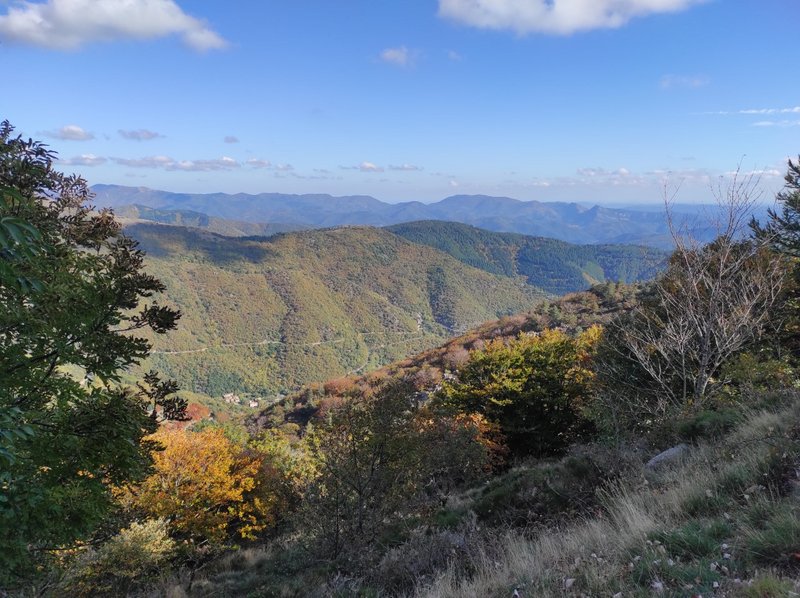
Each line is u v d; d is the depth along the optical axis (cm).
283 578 861
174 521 1581
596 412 1324
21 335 591
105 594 1191
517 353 2475
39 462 596
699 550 333
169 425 2164
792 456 436
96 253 739
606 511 552
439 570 503
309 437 1100
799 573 264
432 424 1514
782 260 1330
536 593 334
